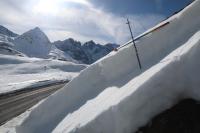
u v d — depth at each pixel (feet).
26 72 305.12
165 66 14.29
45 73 291.58
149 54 20.77
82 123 16.42
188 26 19.19
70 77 226.99
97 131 15.16
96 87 22.91
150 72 16.08
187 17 19.58
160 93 14.01
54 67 345.51
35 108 25.54
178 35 19.47
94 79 23.63
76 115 19.66
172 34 20.03
